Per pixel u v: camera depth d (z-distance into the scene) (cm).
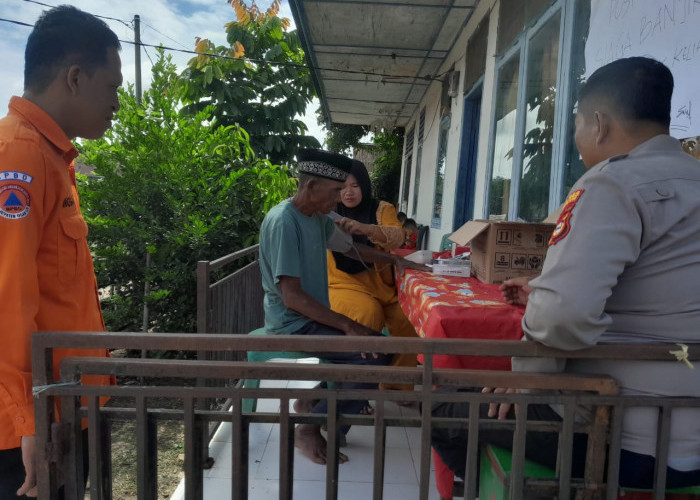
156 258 496
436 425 125
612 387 118
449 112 673
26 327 123
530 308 115
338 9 559
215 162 551
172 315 504
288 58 985
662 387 117
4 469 136
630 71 123
